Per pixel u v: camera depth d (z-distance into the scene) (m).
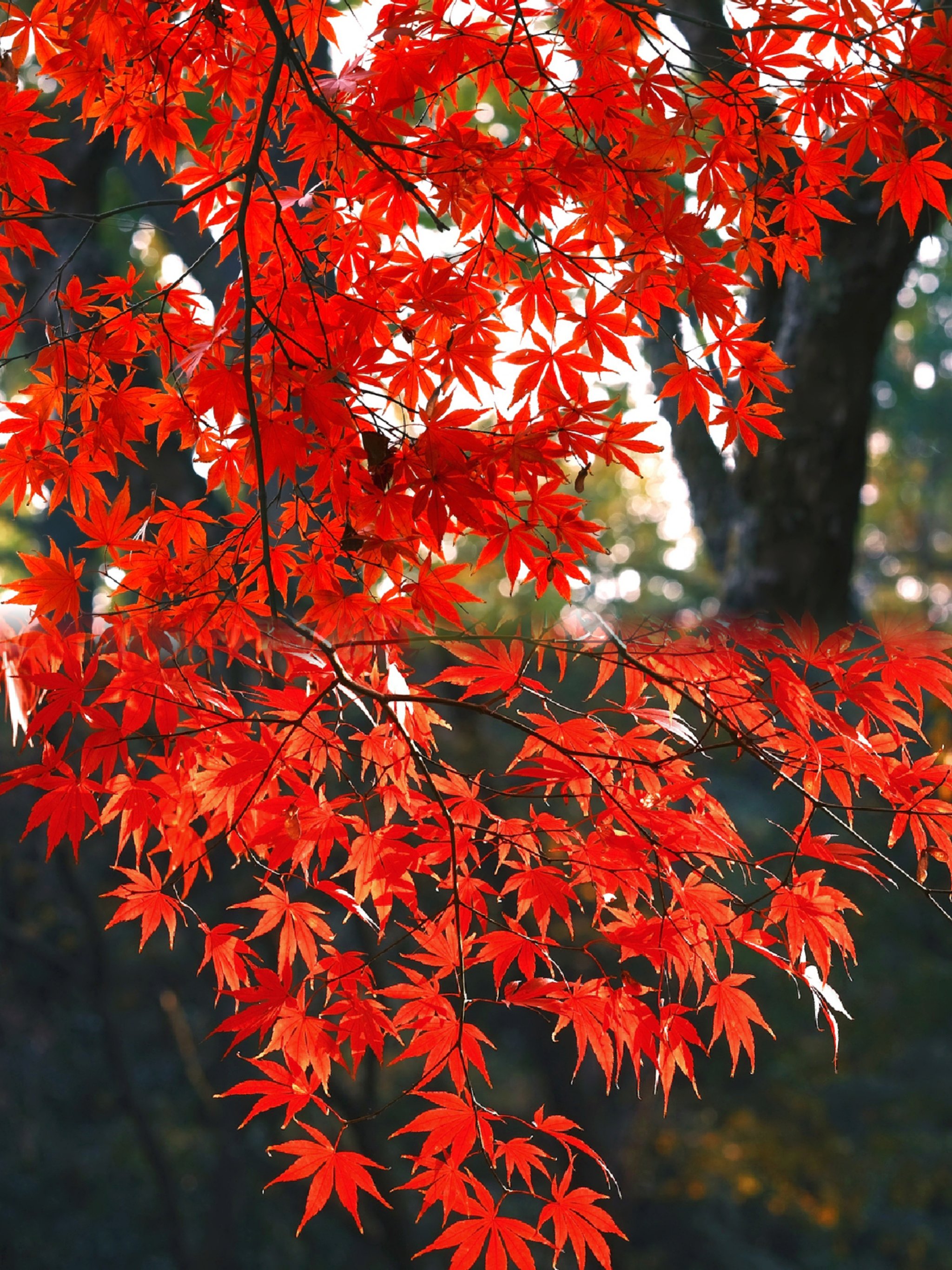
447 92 1.97
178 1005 6.82
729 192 2.00
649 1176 6.99
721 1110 7.43
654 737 2.01
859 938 7.52
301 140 1.97
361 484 1.92
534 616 1.94
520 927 1.94
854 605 3.10
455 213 1.98
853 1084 7.29
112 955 6.83
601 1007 1.92
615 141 1.97
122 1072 6.32
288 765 1.92
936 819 1.94
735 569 3.08
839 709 1.98
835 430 2.82
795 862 1.95
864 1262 6.89
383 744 1.96
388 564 1.94
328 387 1.89
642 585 14.86
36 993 7.47
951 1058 7.29
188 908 1.95
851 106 1.97
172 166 2.06
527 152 1.98
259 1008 1.92
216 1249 6.11
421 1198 6.81
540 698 1.95
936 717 2.46
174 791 1.93
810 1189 7.29
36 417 1.97
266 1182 7.09
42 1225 6.87
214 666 1.99
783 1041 7.53
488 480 1.91
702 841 1.93
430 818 2.11
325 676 1.95
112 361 1.97
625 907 2.06
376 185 1.96
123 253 4.54
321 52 2.34
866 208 2.56
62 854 5.92
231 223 1.97
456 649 1.94
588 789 1.98
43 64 2.03
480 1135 1.89
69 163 2.72
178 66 2.01
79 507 1.99
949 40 1.96
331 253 2.00
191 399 1.98
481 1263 2.28
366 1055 5.11
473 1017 6.14
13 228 1.99
